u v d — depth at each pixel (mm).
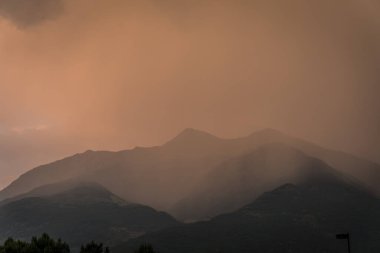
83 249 110938
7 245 99812
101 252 112500
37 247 101438
